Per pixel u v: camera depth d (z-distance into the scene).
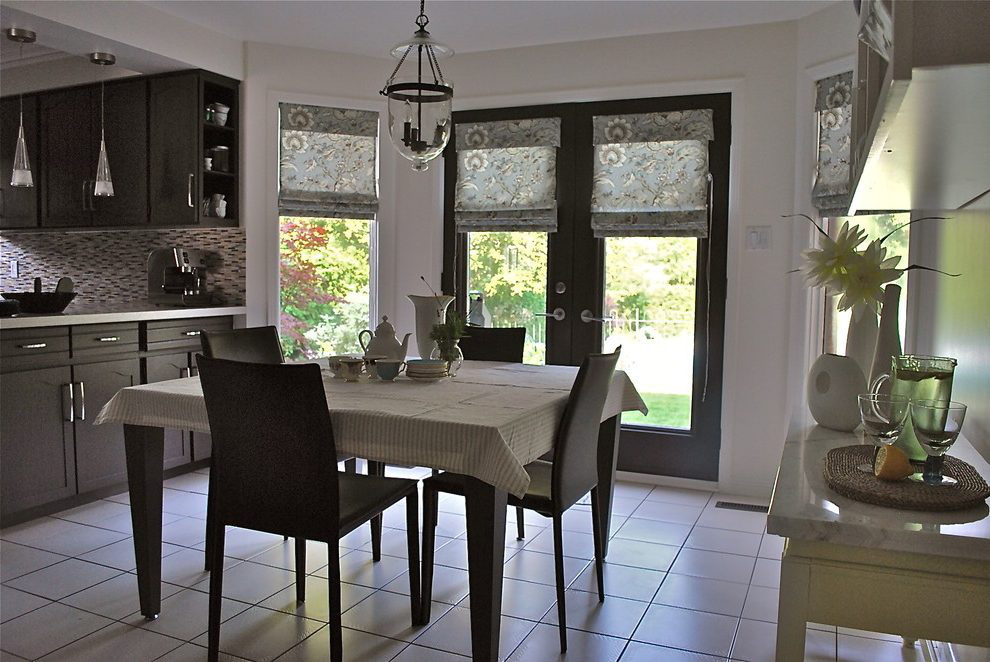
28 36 3.81
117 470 4.11
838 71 3.79
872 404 1.49
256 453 2.24
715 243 4.31
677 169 4.34
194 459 4.59
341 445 2.30
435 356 3.30
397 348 3.07
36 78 4.99
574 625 2.67
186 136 4.50
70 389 3.83
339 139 4.87
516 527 3.69
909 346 2.87
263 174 4.75
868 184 1.77
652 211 4.39
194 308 4.46
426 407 2.38
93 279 5.38
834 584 1.25
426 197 4.87
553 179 4.62
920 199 2.04
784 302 4.12
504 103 4.67
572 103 4.57
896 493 1.33
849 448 1.71
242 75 4.67
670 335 4.45
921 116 1.11
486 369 3.34
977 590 1.20
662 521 3.79
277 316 4.84
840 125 3.79
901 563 1.22
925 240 2.70
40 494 3.73
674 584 3.03
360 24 4.31
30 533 3.52
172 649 2.46
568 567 3.19
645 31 4.30
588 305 4.59
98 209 4.83
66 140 4.91
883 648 2.55
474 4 3.91
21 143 3.93
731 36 4.18
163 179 4.59
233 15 4.20
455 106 4.77
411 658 2.43
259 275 4.78
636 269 4.50
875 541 1.21
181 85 4.49
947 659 2.21
